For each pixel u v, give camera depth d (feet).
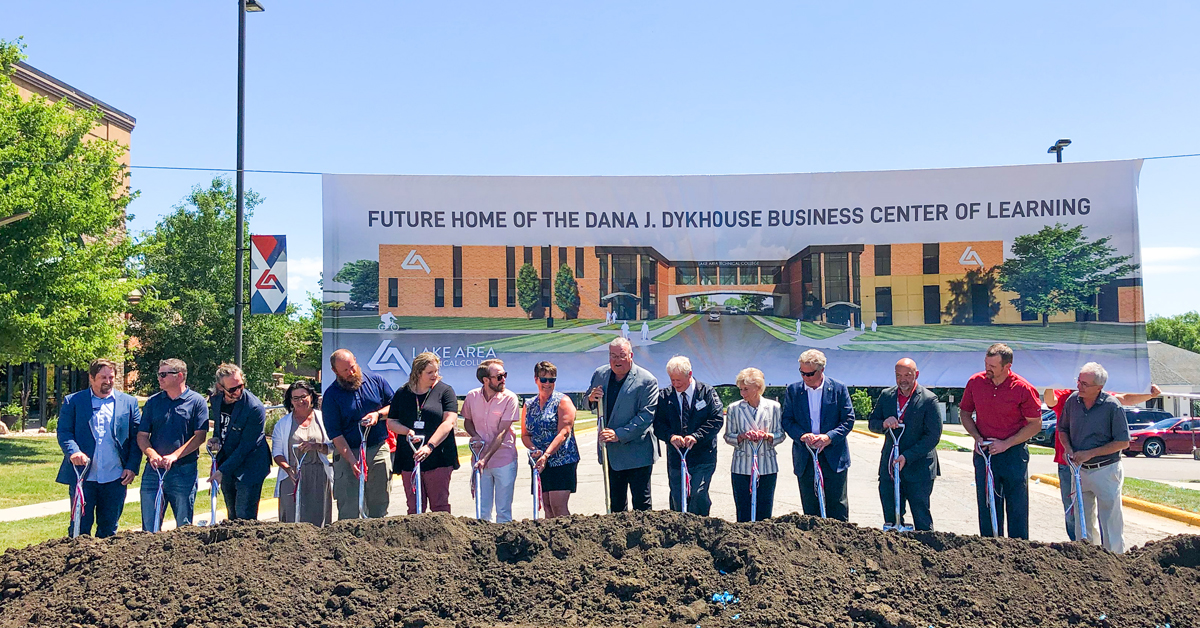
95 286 63.87
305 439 22.91
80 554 16.34
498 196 29.99
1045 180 29.14
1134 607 14.99
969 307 29.40
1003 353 21.63
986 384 22.21
